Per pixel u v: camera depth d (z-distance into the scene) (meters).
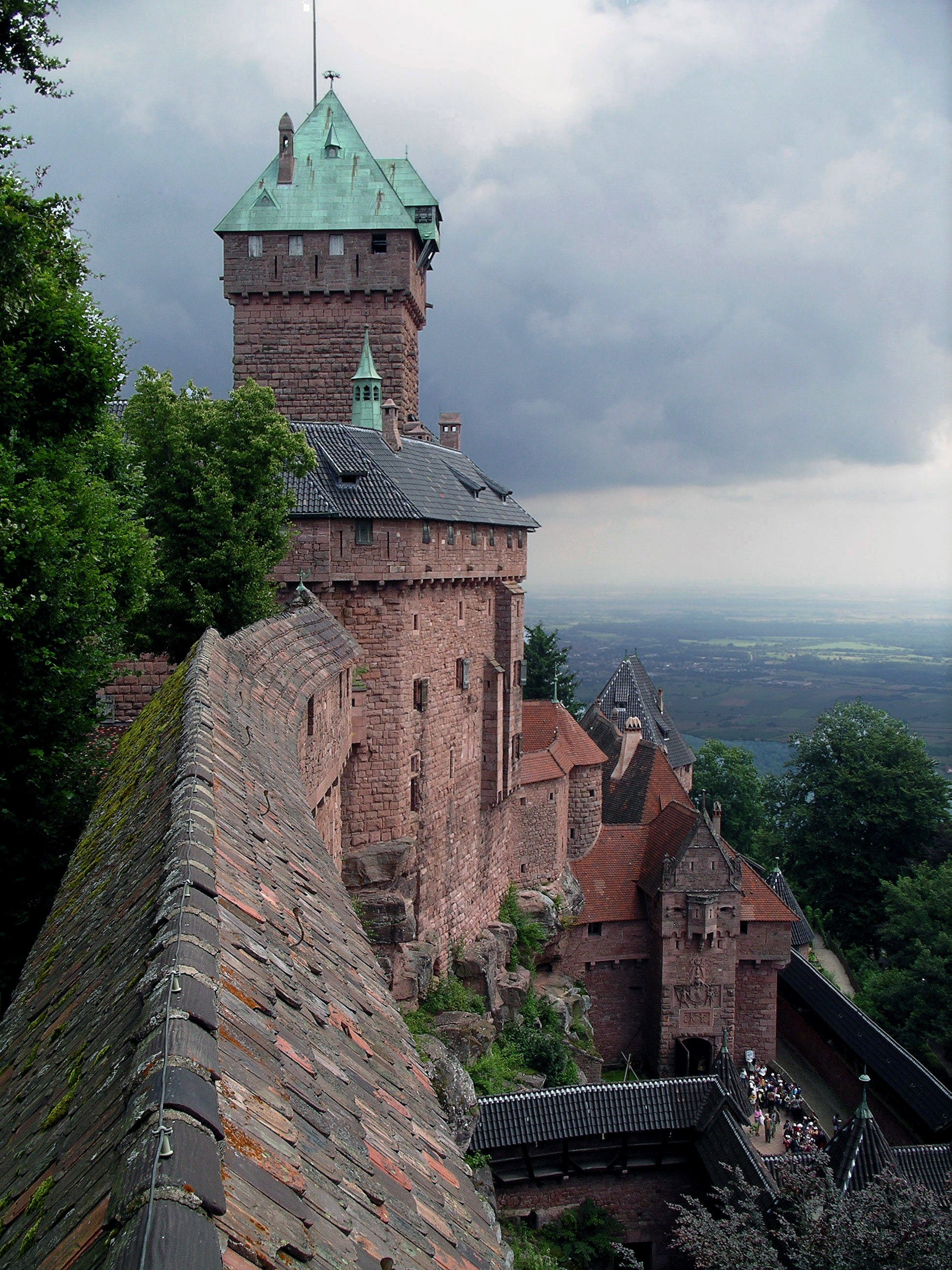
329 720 27.00
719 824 58.84
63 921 10.73
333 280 51.25
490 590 49.53
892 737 86.44
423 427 53.44
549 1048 45.69
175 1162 4.23
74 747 22.56
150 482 30.91
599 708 88.19
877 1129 37.47
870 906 82.00
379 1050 8.82
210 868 8.23
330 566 36.19
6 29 21.23
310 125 53.53
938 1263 27.55
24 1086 7.14
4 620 19.56
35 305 20.89
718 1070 47.06
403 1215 6.48
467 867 47.53
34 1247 4.54
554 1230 40.56
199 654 17.34
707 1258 30.39
